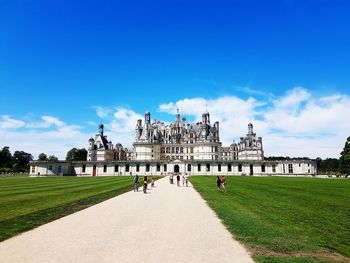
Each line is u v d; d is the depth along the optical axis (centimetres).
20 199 2839
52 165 12650
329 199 2850
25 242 1282
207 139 13688
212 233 1446
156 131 14450
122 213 2050
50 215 1952
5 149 17000
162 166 12694
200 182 6122
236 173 12600
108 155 15212
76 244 1248
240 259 1063
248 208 2270
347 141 11600
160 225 1639
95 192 3644
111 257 1076
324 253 1145
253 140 14700
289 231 1488
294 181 6456
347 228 1565
